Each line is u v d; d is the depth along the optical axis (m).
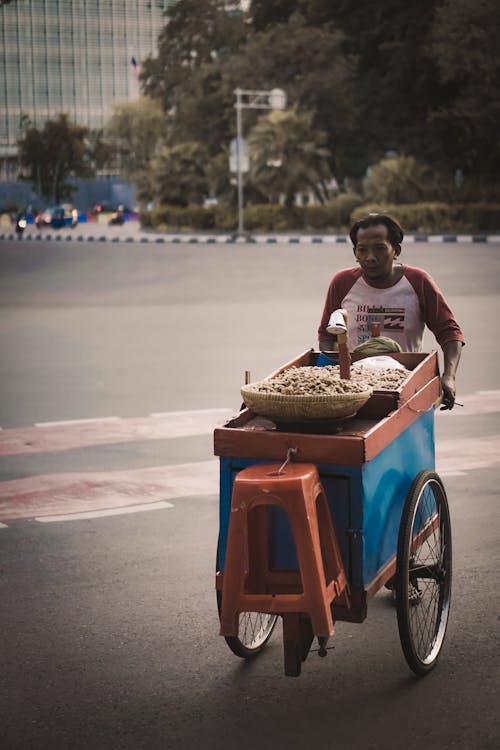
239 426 5.76
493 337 19.17
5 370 16.84
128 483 9.99
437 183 66.56
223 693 5.73
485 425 12.13
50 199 161.00
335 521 5.45
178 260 43.78
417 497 5.81
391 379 6.13
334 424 5.46
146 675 5.96
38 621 6.75
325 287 29.83
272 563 5.52
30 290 31.98
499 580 7.32
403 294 7.20
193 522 8.78
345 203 66.31
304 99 84.44
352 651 6.25
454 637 6.39
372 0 85.62
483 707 5.47
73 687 5.82
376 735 5.21
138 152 141.50
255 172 68.88
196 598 7.10
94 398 14.22
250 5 103.62
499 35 65.38
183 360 17.22
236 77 88.81
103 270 39.38
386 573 5.78
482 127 70.50
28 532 8.58
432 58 75.00
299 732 5.27
